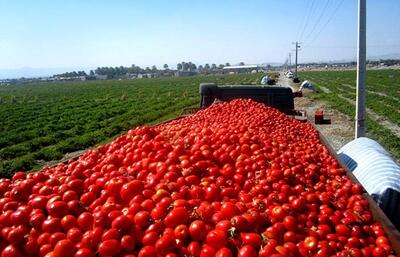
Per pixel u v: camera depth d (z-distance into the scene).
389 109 26.25
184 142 6.00
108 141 21.19
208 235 3.33
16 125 31.06
